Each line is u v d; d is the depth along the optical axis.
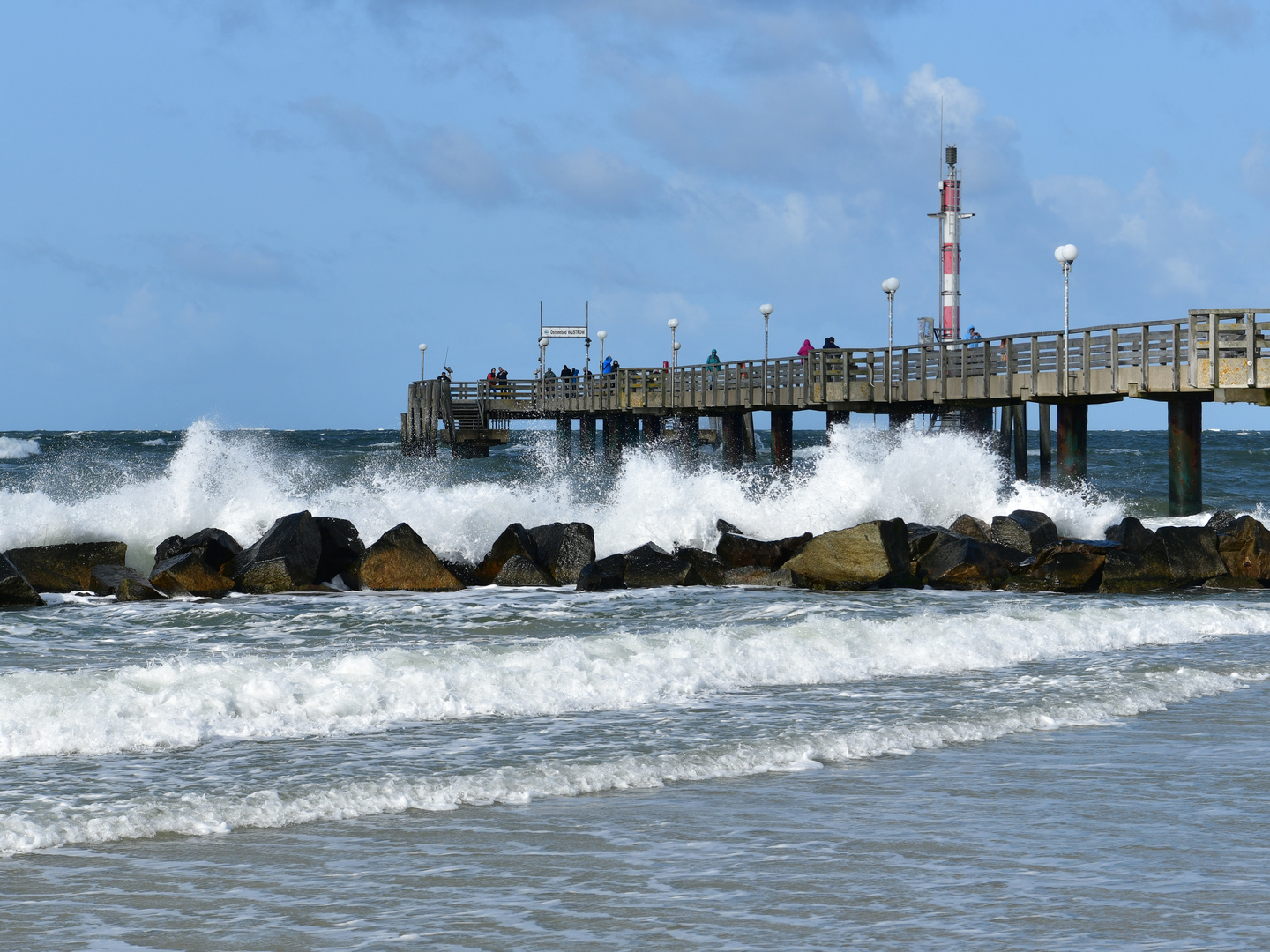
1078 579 23.25
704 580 23.94
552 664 13.04
